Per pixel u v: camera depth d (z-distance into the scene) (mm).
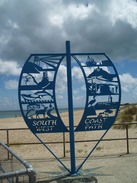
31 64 5383
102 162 6246
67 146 9195
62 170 5695
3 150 7137
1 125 23656
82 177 5176
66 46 5402
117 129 13242
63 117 30328
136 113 14930
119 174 5289
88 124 5527
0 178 2494
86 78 5500
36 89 5398
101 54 5523
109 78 5543
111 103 5562
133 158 6531
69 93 5391
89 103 5516
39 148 8742
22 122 27141
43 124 5438
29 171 2551
